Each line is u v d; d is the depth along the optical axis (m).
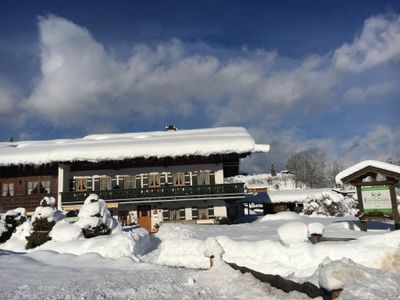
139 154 29.00
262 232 19.58
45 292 8.77
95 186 30.67
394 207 15.52
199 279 10.12
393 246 9.48
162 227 22.73
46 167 31.50
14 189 31.58
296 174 103.44
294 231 10.88
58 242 16.50
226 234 19.17
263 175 116.94
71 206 29.23
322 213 34.44
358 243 9.89
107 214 18.81
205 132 37.12
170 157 29.48
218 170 30.22
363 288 6.50
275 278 8.16
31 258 14.16
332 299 6.48
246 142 28.94
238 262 11.21
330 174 103.56
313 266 9.57
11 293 8.63
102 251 14.80
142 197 29.22
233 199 29.53
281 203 41.66
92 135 41.50
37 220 18.61
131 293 8.80
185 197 29.00
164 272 11.87
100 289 9.14
